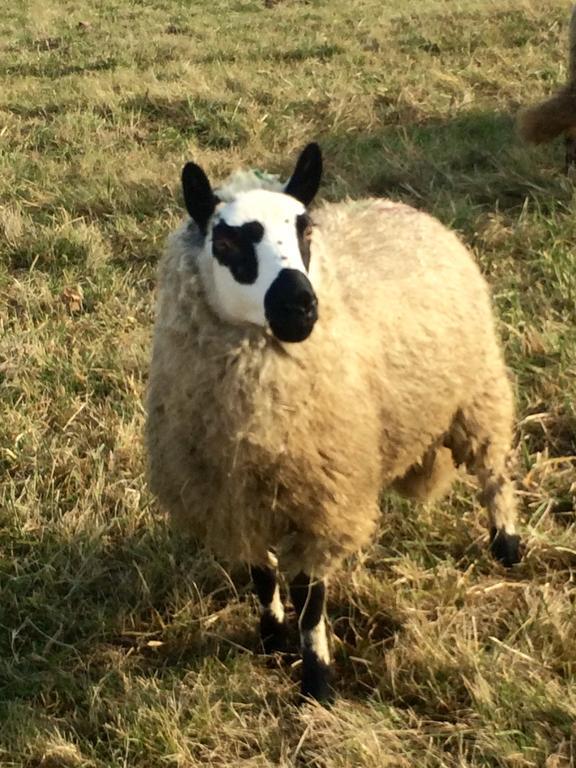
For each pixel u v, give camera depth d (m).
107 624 3.53
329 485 3.17
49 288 4.75
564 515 3.76
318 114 6.83
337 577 3.60
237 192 3.15
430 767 3.12
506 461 3.72
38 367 4.33
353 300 3.30
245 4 11.54
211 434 3.12
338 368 3.15
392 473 3.46
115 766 3.17
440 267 3.53
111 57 8.62
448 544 3.69
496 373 3.63
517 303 4.40
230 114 6.64
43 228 5.16
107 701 3.31
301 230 3.07
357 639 3.43
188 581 3.60
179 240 3.16
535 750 3.10
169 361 3.15
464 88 7.00
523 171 5.50
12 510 3.80
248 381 3.07
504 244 4.83
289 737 3.22
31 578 3.63
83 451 4.04
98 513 3.79
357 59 8.07
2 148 6.30
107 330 4.50
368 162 5.77
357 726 3.19
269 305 2.96
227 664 3.39
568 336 4.27
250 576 3.62
